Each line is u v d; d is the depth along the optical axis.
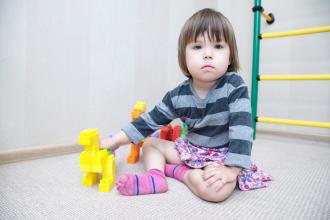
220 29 0.64
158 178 0.62
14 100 0.85
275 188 0.66
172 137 0.97
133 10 1.20
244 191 0.63
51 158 0.92
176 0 1.44
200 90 0.70
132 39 1.20
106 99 1.12
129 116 1.22
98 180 0.69
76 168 0.80
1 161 0.83
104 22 1.08
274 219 0.49
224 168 0.58
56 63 0.94
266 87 1.53
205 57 0.63
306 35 1.39
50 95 0.94
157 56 1.35
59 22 0.94
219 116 0.67
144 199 0.57
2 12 0.80
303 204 0.56
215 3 1.66
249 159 0.60
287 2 1.45
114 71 1.14
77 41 0.99
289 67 1.45
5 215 0.49
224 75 0.69
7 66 0.82
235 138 0.60
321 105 1.37
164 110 0.75
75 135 1.02
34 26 0.87
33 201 0.56
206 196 0.56
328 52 1.34
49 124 0.94
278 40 1.47
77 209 0.52
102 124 1.11
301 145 1.25
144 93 1.29
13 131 0.86
